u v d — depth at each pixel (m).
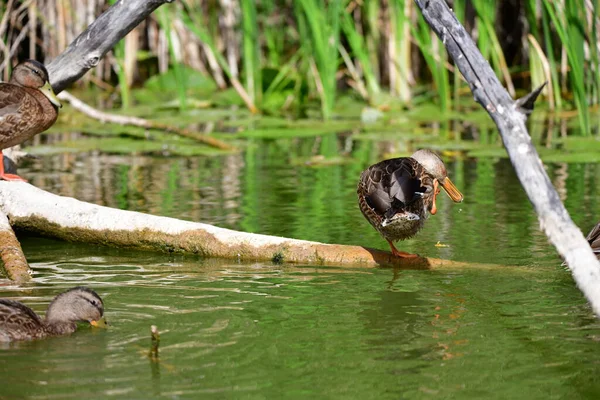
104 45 10.41
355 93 21.62
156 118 17.91
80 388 5.75
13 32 19.75
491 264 8.80
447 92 19.16
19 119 10.59
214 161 15.00
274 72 19.67
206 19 21.45
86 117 18.38
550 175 13.51
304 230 10.17
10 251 8.73
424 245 9.59
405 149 15.57
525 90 20.73
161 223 9.48
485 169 14.02
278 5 22.92
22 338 6.61
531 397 5.73
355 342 6.66
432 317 7.24
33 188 10.27
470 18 20.19
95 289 7.98
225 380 5.94
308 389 5.82
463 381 5.97
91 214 9.75
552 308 7.47
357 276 8.52
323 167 14.33
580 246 6.53
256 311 7.35
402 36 19.47
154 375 5.98
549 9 15.20
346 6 19.61
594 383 5.93
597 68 15.81
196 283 8.21
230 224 10.40
